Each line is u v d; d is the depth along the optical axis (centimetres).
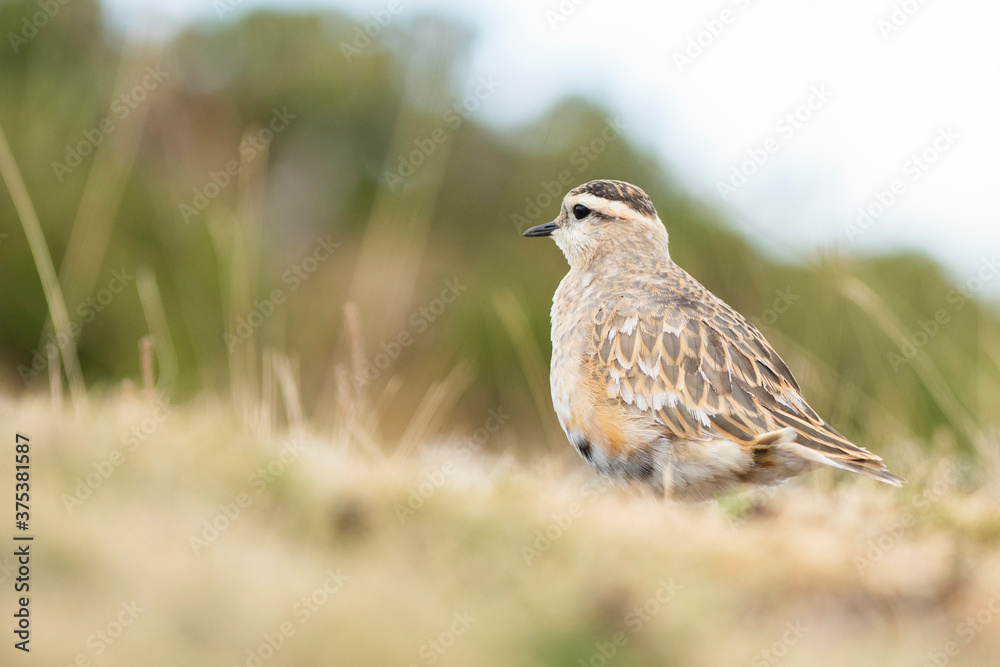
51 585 775
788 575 932
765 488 1213
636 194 1436
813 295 2212
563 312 1363
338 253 2550
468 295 2512
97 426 1033
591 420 1220
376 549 896
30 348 2244
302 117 2644
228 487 952
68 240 2300
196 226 2394
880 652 872
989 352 2292
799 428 1141
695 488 1182
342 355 2397
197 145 2522
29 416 1048
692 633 836
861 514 1133
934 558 994
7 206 2283
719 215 2555
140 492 922
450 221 2591
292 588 819
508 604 835
